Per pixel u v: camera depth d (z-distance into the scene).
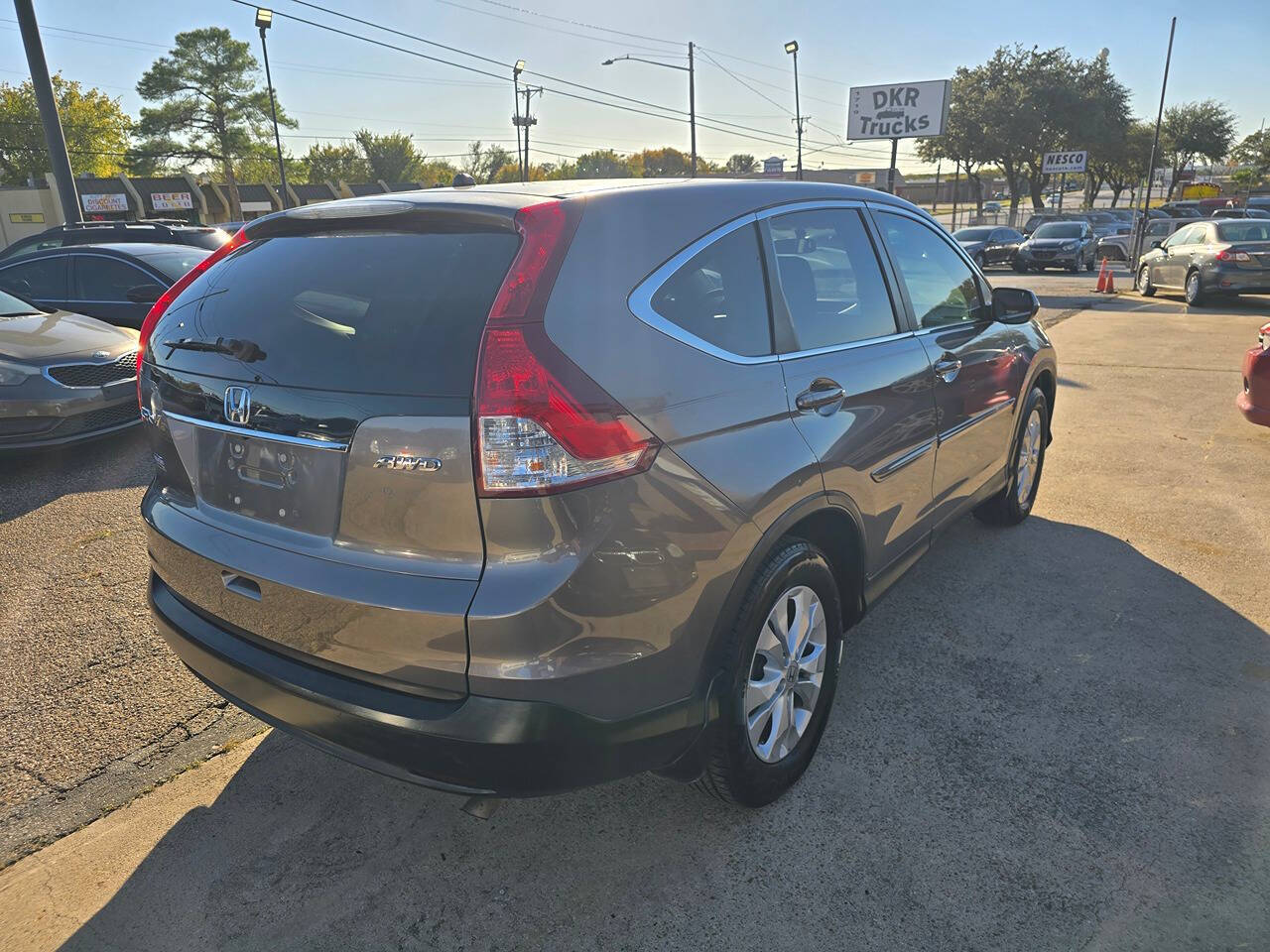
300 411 2.06
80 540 4.83
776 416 2.38
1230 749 2.83
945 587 4.07
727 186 2.60
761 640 2.42
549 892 2.32
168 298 2.69
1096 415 7.46
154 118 76.19
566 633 1.88
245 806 2.68
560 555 1.86
